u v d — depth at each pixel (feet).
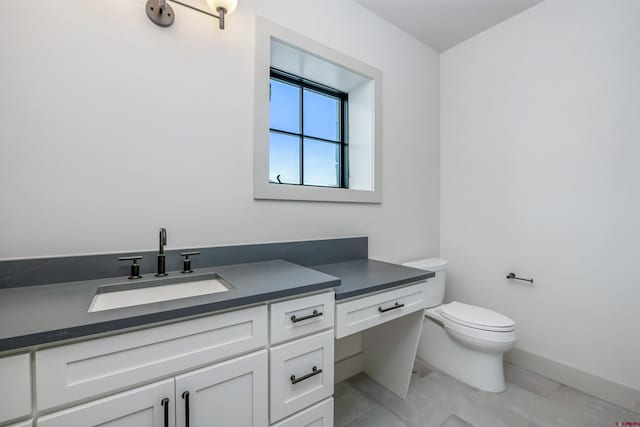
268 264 4.33
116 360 2.12
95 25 3.33
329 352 3.40
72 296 2.65
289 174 5.77
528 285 6.17
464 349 5.67
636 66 4.81
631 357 4.84
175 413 2.35
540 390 5.38
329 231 5.53
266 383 2.86
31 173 3.01
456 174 7.54
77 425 1.97
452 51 7.61
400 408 4.86
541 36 5.93
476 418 4.60
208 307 2.45
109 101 3.41
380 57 6.32
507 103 6.50
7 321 2.02
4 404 1.78
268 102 4.61
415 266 6.56
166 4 3.74
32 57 3.01
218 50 4.17
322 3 5.32
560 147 5.68
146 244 3.66
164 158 3.77
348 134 6.68
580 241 5.43
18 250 2.97
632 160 4.84
